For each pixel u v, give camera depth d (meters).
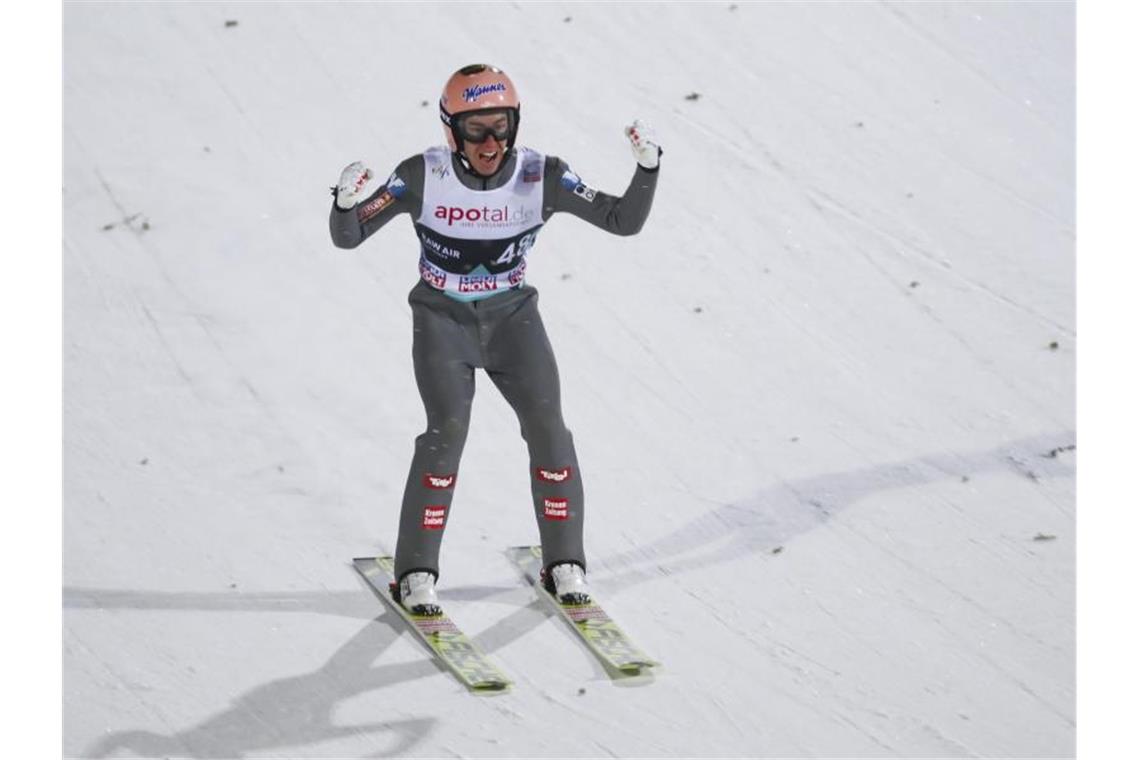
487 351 23.41
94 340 29.12
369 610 23.84
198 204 32.47
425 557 23.45
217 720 21.44
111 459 26.59
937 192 34.84
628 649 22.97
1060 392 29.67
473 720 21.64
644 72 37.31
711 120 36.12
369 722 21.52
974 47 39.38
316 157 33.97
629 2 39.50
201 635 23.06
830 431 28.48
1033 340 31.05
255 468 26.72
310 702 21.86
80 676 22.12
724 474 27.33
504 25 38.19
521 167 22.72
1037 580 25.05
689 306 31.38
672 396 29.12
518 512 26.31
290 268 31.38
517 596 24.34
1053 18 40.53
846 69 38.16
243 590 24.09
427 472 23.16
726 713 22.05
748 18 39.47
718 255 32.69
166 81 35.53
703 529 26.03
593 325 30.67
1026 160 36.00
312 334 29.91
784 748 21.42
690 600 24.41
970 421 28.86
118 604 23.59
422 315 23.27
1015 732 21.92
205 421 27.62
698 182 34.47
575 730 21.56
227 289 30.66
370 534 25.53
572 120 35.44
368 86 35.91
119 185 32.69
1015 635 23.88
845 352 30.50
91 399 27.83
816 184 34.72
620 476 27.14
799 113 36.62
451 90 22.11
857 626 23.97
